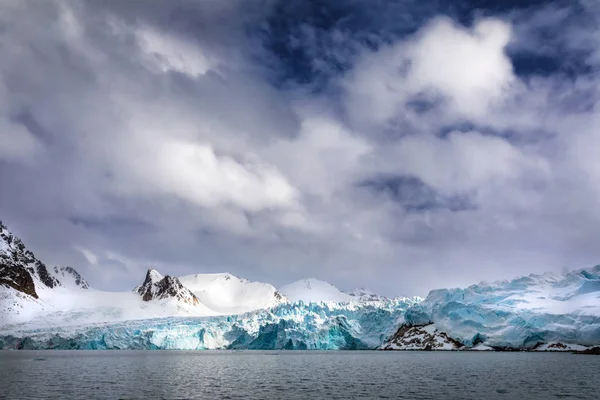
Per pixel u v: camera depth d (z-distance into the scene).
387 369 124.38
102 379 100.88
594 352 170.38
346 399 74.50
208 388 87.06
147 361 159.50
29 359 167.25
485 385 90.06
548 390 83.56
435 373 112.44
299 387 88.62
